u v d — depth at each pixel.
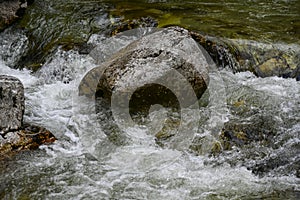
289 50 7.97
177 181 5.66
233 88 7.37
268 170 5.85
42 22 9.49
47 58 8.52
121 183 5.62
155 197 5.37
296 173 5.80
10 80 6.53
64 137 6.55
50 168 5.88
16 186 5.54
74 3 10.25
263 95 7.20
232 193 5.45
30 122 6.84
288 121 6.62
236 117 6.72
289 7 10.36
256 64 7.92
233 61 7.94
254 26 8.95
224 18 9.38
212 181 5.66
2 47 9.21
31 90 7.80
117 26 8.95
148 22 8.98
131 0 10.58
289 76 7.82
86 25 9.22
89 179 5.70
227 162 6.01
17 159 6.01
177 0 10.64
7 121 6.29
